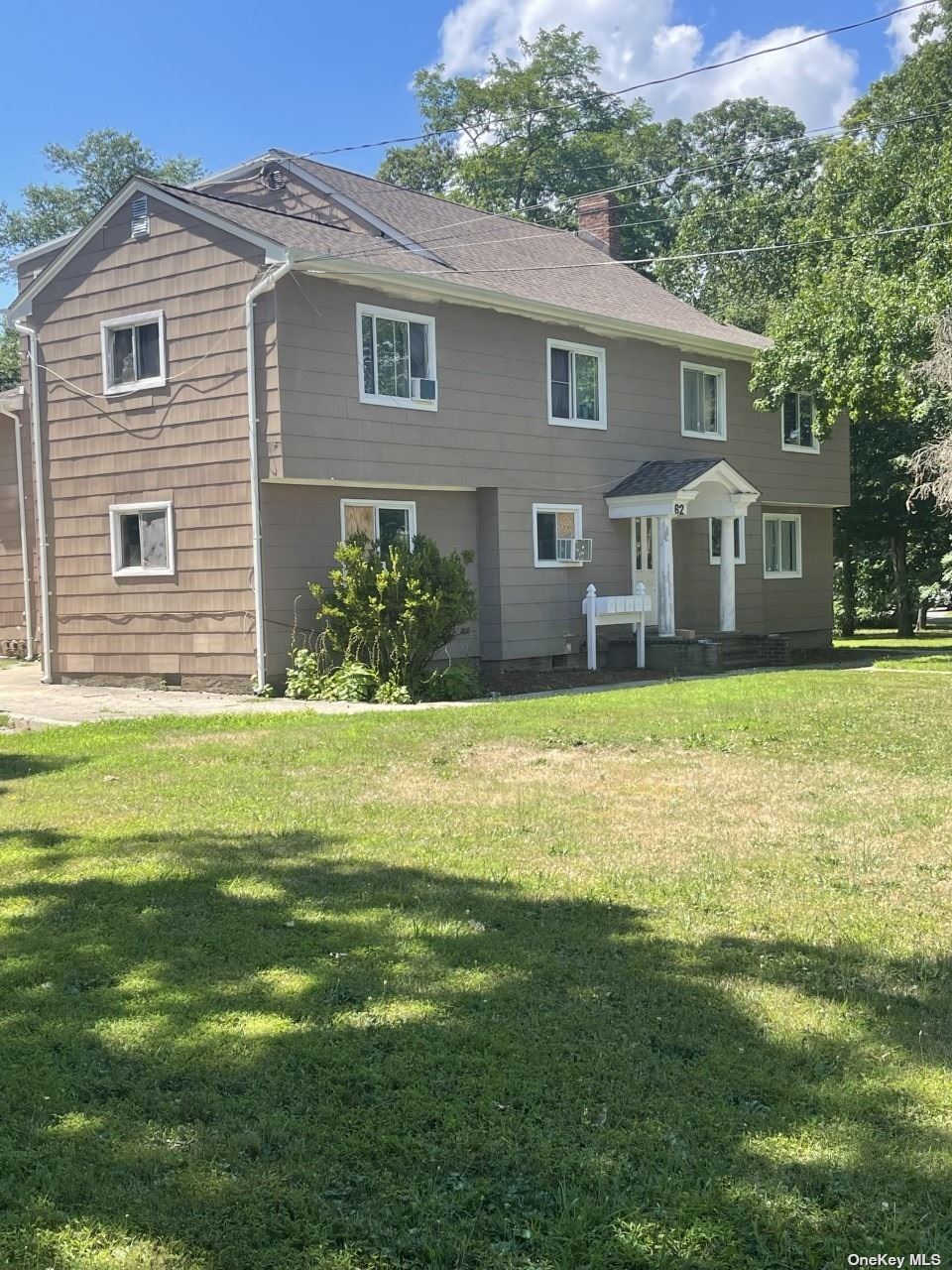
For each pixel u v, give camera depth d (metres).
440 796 7.98
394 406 16.09
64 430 17.17
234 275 14.97
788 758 9.39
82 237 16.59
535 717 12.02
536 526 18.59
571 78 40.97
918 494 21.11
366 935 4.99
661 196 42.59
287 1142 3.28
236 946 4.88
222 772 9.01
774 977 4.48
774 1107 3.44
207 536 15.56
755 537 23.59
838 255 21.69
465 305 17.16
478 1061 3.75
